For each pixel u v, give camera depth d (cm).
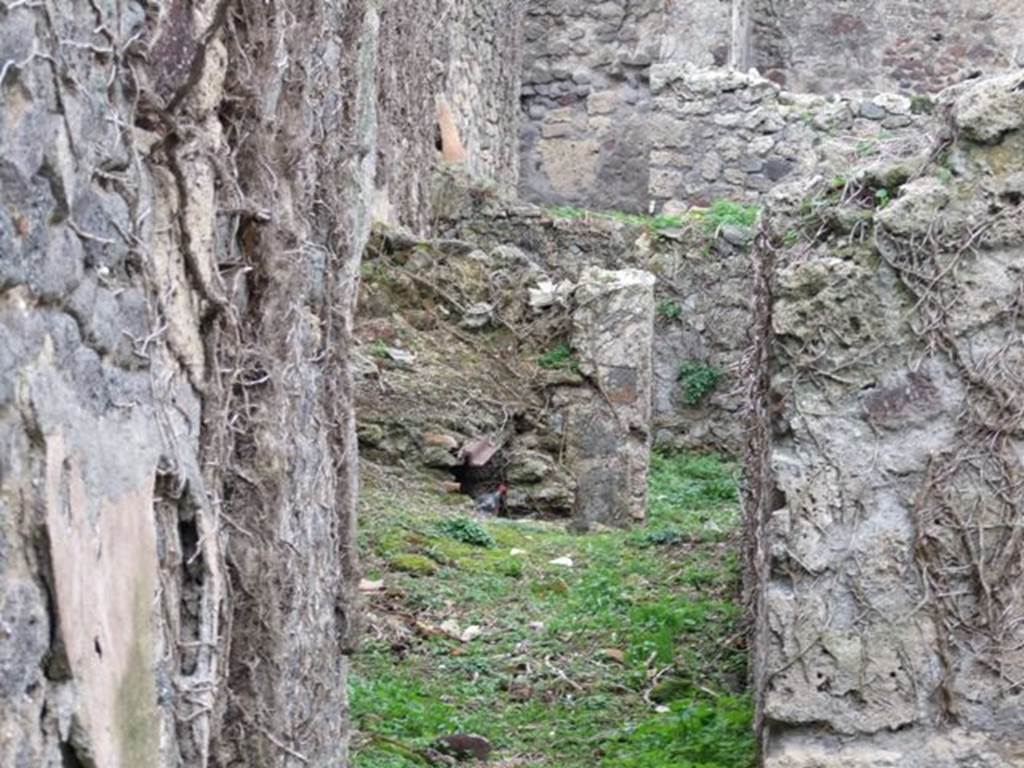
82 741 292
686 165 1733
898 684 534
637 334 1133
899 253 539
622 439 1127
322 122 525
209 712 370
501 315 1189
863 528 538
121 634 317
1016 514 530
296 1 479
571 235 1437
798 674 538
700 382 1410
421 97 1420
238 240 434
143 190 350
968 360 535
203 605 374
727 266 1422
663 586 893
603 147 1998
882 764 534
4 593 268
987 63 2048
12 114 275
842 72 2073
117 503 317
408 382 1138
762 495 613
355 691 701
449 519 992
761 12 2083
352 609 544
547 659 772
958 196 537
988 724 530
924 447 536
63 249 296
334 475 535
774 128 1714
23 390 276
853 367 540
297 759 454
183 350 378
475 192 1455
